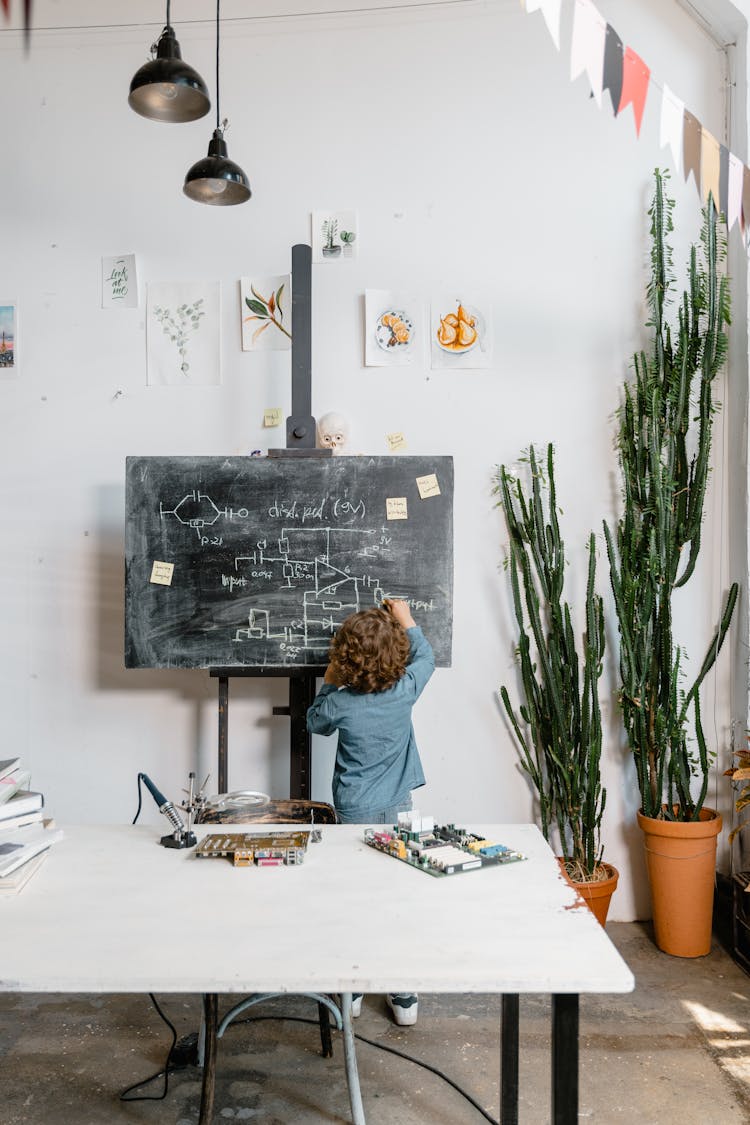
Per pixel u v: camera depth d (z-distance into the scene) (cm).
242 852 188
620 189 340
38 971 140
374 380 344
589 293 341
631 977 138
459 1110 222
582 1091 230
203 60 346
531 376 342
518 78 341
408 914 162
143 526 316
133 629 316
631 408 330
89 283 348
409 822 212
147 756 348
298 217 345
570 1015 145
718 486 344
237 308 346
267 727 345
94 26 347
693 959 310
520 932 154
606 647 340
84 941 151
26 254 350
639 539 323
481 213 342
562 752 322
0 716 351
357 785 259
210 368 345
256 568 315
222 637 315
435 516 315
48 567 349
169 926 157
